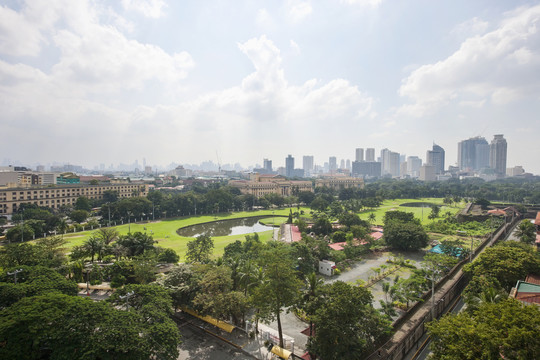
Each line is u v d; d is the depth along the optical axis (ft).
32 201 592.19
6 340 107.04
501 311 112.68
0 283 154.61
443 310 208.03
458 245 321.32
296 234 429.79
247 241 327.47
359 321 137.28
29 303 123.03
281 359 143.54
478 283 188.34
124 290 159.12
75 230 457.27
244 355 147.23
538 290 160.15
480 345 101.91
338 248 335.67
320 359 136.46
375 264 305.53
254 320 164.86
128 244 281.13
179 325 174.70
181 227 525.34
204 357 145.18
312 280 160.86
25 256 224.12
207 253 288.10
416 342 169.07
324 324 126.82
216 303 157.48
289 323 184.34
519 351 93.20
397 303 200.44
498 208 644.69
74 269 234.79
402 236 345.72
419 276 218.38
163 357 118.52
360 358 136.05
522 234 386.73
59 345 108.58
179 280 186.50
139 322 126.62
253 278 178.29
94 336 110.73
